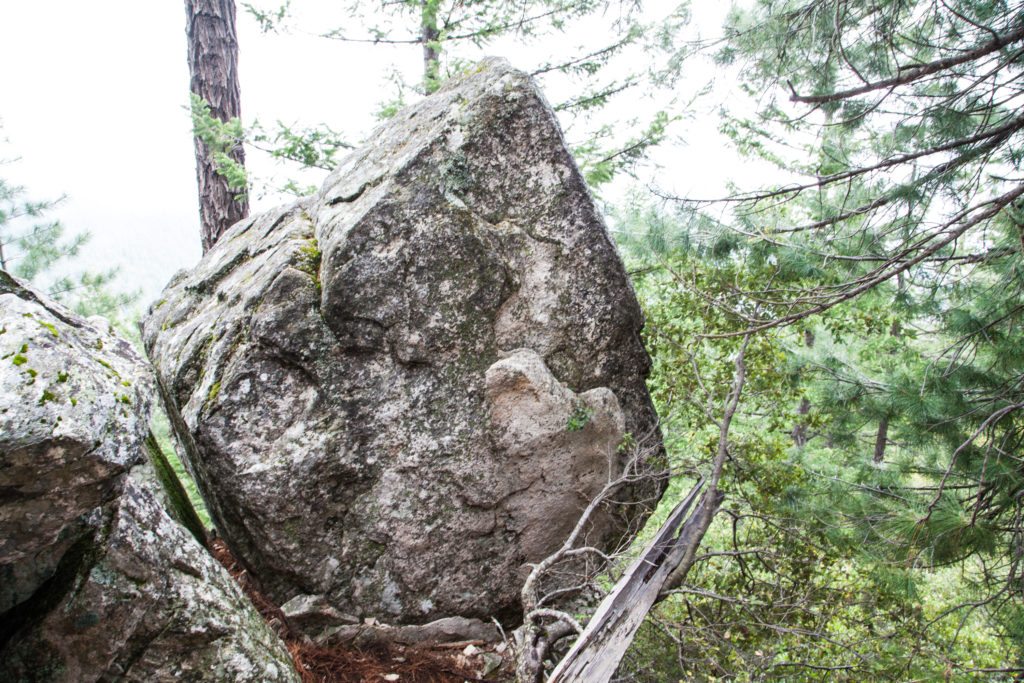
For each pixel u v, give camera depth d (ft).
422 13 23.35
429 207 12.41
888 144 14.98
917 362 19.63
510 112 12.92
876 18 14.03
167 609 8.80
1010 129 12.88
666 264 18.63
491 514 13.17
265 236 14.76
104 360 7.86
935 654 14.80
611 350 14.08
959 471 16.70
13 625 8.10
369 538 12.36
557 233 13.42
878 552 16.26
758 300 15.47
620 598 12.08
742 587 17.21
